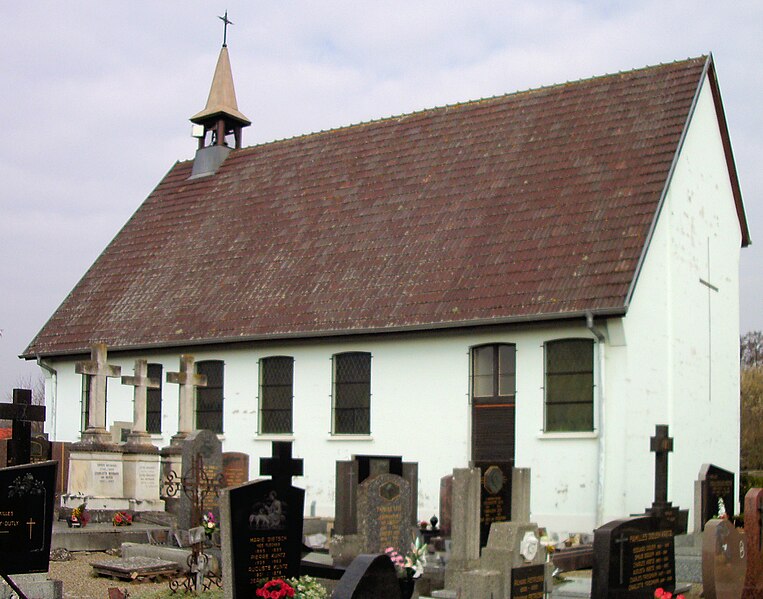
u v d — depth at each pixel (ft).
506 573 51.78
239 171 117.08
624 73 95.30
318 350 90.12
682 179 86.99
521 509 58.95
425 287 85.71
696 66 91.15
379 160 104.27
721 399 91.97
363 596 39.27
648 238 77.92
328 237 98.17
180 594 52.16
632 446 75.51
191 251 108.37
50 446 90.12
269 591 44.42
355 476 59.93
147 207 120.67
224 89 123.03
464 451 81.41
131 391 103.24
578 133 91.97
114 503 77.71
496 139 97.40
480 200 91.30
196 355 97.40
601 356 75.97
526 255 82.89
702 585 54.75
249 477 92.48
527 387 79.05
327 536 75.25
